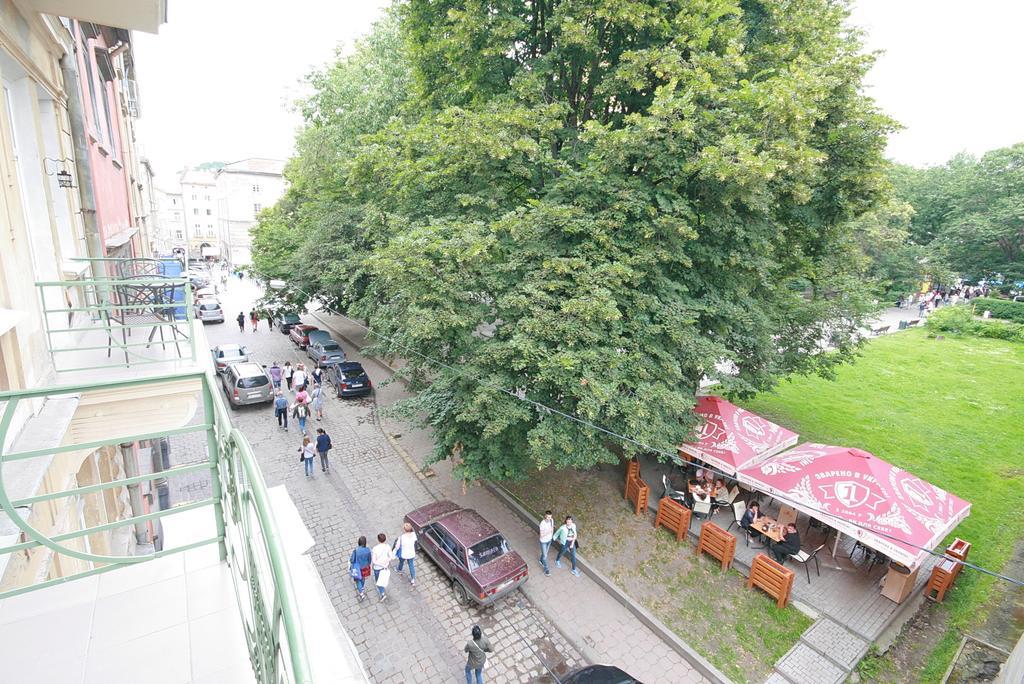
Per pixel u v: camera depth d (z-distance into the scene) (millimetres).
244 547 2377
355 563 10312
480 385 10281
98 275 9727
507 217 10578
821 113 10898
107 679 2441
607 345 10148
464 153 11516
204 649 2617
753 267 11648
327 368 22641
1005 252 39500
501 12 12297
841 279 16844
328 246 21734
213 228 79562
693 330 10844
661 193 10672
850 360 16391
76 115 9148
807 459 11141
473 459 11242
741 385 12531
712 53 10930
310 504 13461
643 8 10508
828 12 13453
